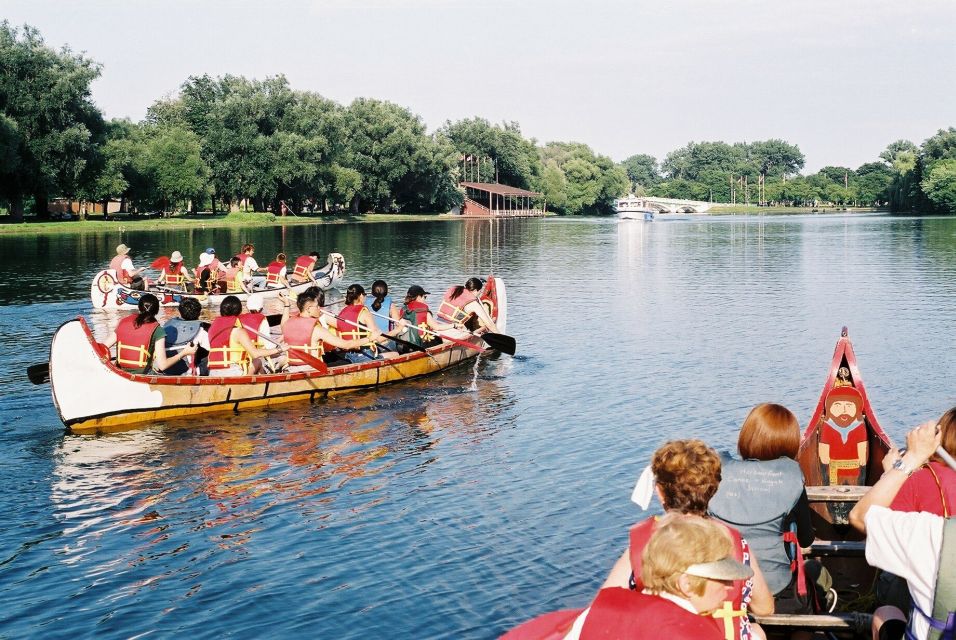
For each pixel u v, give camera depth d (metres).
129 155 71.25
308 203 106.69
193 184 77.81
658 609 3.56
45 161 61.88
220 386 12.68
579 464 10.38
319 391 13.76
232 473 10.17
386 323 16.16
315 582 7.31
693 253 45.72
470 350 16.73
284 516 8.81
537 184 141.75
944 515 4.59
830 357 16.53
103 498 9.35
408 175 101.94
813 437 8.45
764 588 4.50
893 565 4.11
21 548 8.05
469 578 7.36
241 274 26.22
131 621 6.68
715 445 11.14
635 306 24.14
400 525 8.53
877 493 4.61
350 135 96.50
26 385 14.29
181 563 7.71
